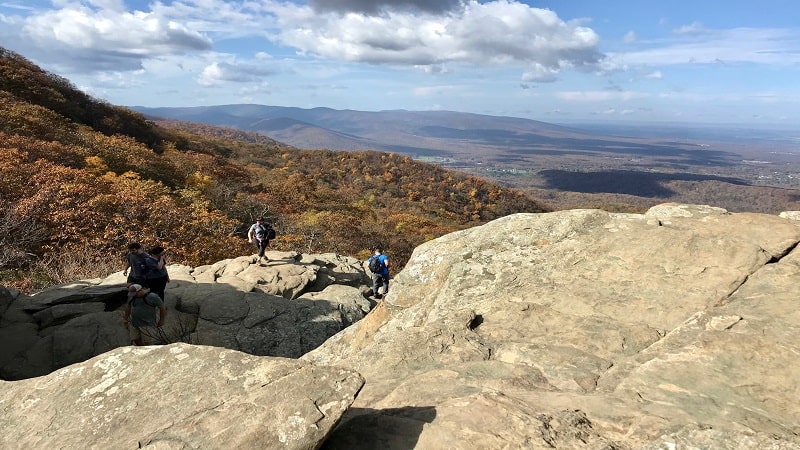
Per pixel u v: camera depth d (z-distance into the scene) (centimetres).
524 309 512
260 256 1505
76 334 845
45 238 1494
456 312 524
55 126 3612
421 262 714
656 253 561
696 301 468
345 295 1339
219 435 253
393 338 482
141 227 1833
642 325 449
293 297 1315
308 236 3334
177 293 1125
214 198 3534
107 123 6650
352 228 3891
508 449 254
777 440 230
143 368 317
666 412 287
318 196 6047
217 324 1047
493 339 468
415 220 6222
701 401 300
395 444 273
